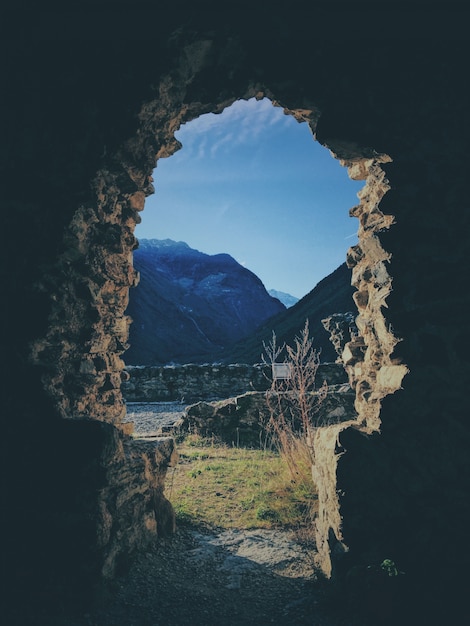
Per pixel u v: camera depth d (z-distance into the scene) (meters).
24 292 2.95
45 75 3.08
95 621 2.52
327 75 2.93
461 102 2.84
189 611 2.68
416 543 2.60
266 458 6.43
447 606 2.48
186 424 7.79
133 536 3.25
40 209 3.02
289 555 3.47
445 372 2.69
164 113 3.36
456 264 2.75
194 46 3.01
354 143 2.94
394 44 2.86
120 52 2.99
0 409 2.92
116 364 3.86
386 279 2.90
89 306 3.28
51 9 3.03
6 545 2.78
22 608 2.59
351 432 2.77
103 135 3.05
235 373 11.08
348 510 2.66
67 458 2.82
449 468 2.61
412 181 2.87
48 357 2.98
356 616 2.49
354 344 3.56
